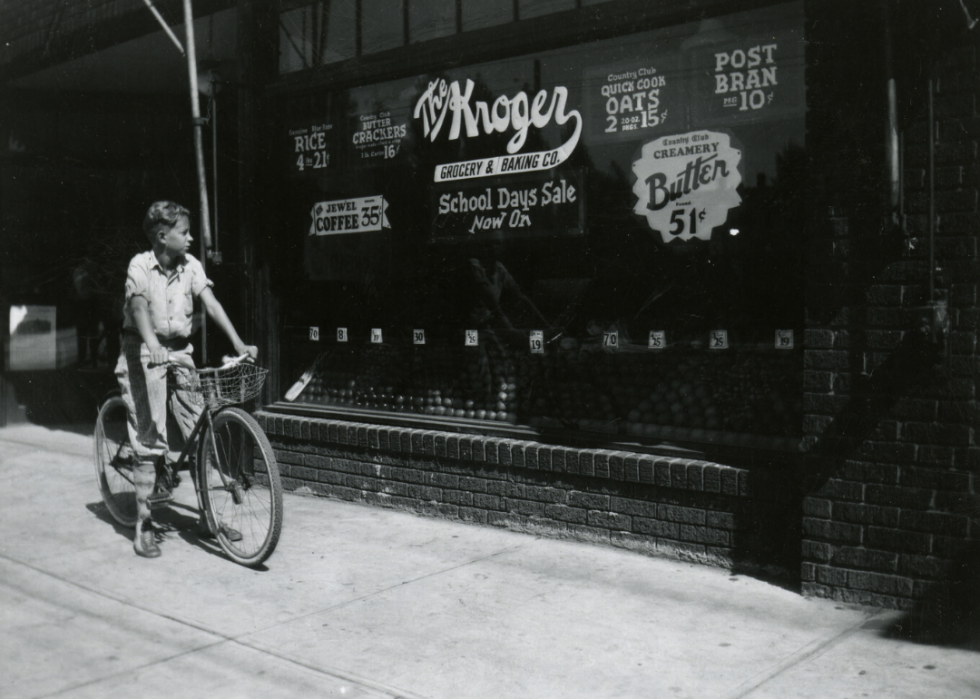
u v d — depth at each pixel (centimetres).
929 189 389
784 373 477
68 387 975
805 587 432
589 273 540
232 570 489
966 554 391
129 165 870
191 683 356
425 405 614
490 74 566
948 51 383
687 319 507
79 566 499
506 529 549
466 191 586
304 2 650
